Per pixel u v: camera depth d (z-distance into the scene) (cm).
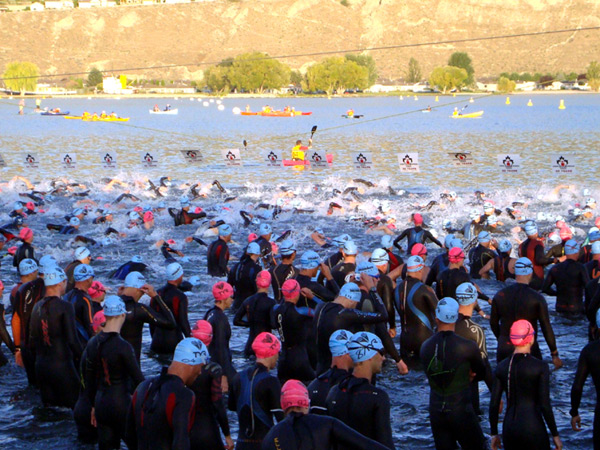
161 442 701
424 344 894
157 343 1311
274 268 1321
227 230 1786
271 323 1137
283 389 638
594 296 1185
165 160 5228
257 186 3769
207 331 852
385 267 1207
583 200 3134
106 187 3475
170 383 706
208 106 16938
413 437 1003
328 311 978
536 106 15975
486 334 1459
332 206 2791
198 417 802
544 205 3059
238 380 797
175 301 1166
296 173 4425
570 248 1483
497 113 12862
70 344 1016
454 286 1241
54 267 1023
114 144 6681
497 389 855
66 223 2677
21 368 1280
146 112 13912
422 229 1805
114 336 865
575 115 11906
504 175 4228
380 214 2575
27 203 2786
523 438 839
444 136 7644
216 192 3512
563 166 2919
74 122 10300
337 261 1435
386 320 1030
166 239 2344
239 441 791
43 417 1053
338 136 7806
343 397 740
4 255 2080
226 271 1798
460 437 879
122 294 1096
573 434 1013
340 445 633
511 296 1089
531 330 838
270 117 12125
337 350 778
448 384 871
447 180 4041
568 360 1290
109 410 861
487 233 1734
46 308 1020
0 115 12238
